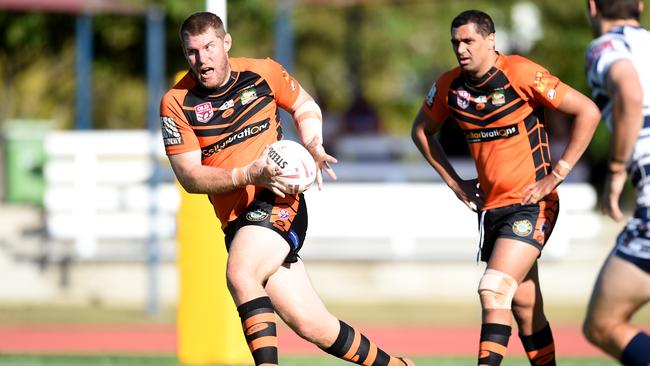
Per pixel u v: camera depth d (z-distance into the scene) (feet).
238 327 112.06
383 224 180.04
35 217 196.85
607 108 67.92
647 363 65.57
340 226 180.34
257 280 73.05
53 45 241.55
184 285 112.47
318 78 329.52
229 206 76.84
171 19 202.28
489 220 79.51
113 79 268.41
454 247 180.04
